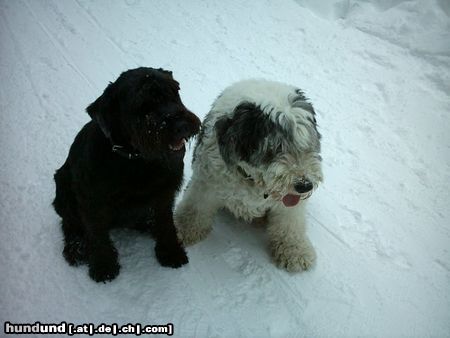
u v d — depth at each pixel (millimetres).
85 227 974
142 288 982
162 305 951
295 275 1057
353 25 2092
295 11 2186
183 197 1166
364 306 1004
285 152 879
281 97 917
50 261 1016
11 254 1020
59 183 973
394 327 970
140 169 854
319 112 1600
